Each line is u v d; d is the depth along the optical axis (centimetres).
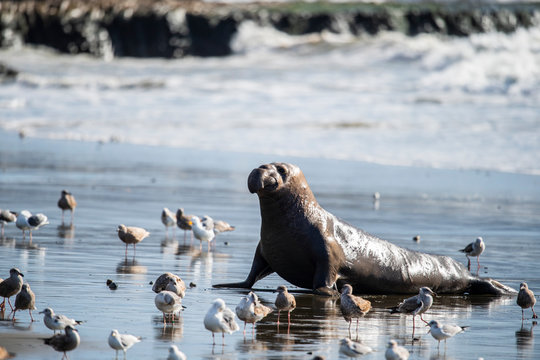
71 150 12231
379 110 16838
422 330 3478
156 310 3594
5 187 8094
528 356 3056
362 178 9938
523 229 6719
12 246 5159
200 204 7500
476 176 10225
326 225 4328
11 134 14262
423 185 9462
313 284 4219
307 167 10844
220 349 3003
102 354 2855
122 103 18600
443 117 15662
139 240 5128
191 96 19612
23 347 2895
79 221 6369
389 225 6744
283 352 2991
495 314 3916
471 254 5031
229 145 13088
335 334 3328
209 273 4638
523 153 11975
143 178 9369
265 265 4450
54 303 3638
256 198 8000
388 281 4425
